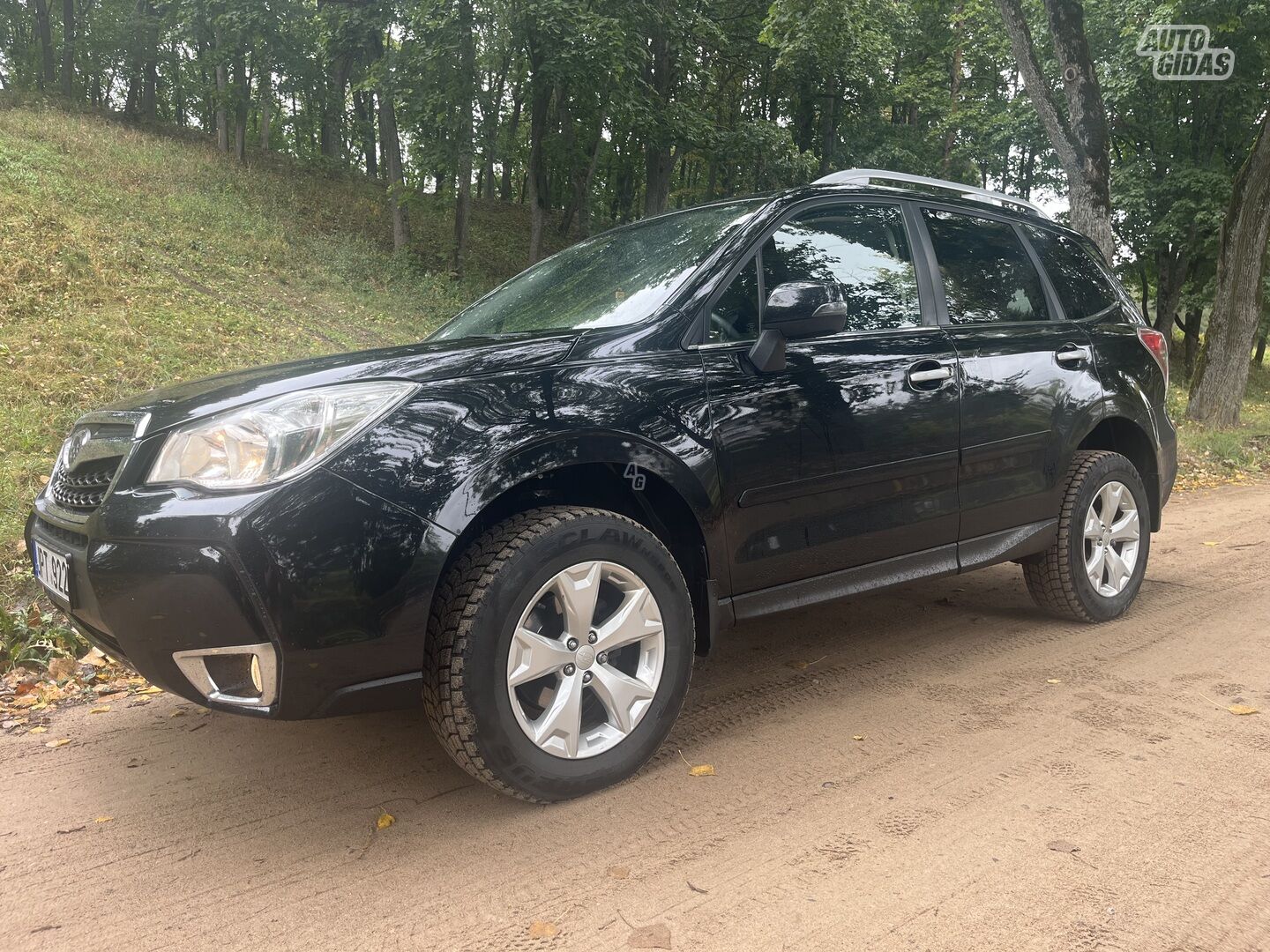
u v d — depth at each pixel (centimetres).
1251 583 455
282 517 196
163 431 215
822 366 285
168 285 1334
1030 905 183
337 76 3183
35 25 3838
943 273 340
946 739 271
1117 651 351
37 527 255
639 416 244
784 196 307
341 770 266
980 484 334
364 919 188
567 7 1750
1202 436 1048
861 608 427
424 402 217
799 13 1827
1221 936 171
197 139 3167
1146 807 224
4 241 1293
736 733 281
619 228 356
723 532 263
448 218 2814
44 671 371
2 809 249
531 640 224
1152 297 3378
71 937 186
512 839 220
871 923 179
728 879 198
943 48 2567
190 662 204
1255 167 1205
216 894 201
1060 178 2627
